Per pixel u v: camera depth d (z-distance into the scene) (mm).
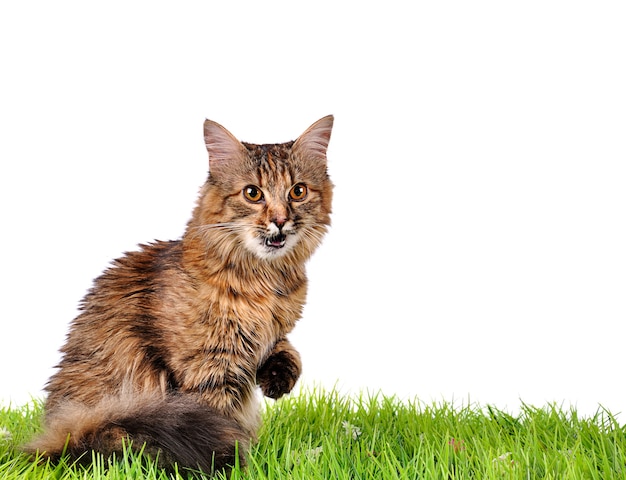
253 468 1724
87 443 1713
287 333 1804
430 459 1708
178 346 1749
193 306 1749
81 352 1791
